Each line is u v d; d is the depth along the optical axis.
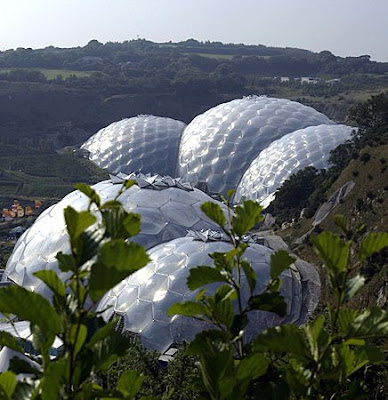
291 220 58.41
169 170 88.88
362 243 4.50
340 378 4.91
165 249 37.03
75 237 3.99
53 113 126.69
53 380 3.99
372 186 48.97
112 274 3.62
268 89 160.38
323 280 41.91
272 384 5.01
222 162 80.25
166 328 32.38
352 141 66.69
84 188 4.65
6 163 95.44
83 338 4.10
